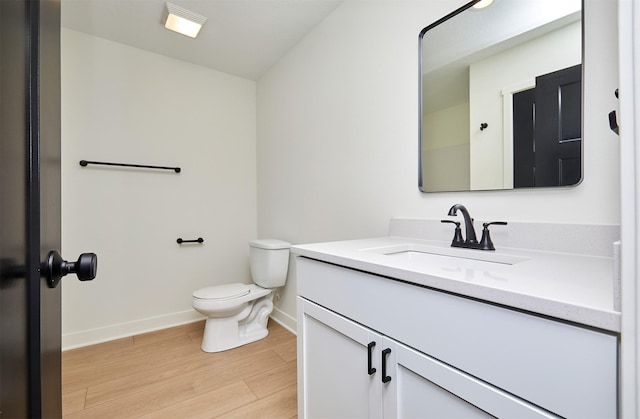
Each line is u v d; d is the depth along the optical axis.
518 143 1.04
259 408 1.36
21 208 0.40
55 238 0.55
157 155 2.30
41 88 0.47
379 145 1.55
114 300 2.13
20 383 0.39
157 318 2.29
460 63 1.21
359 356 0.87
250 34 2.07
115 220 2.14
